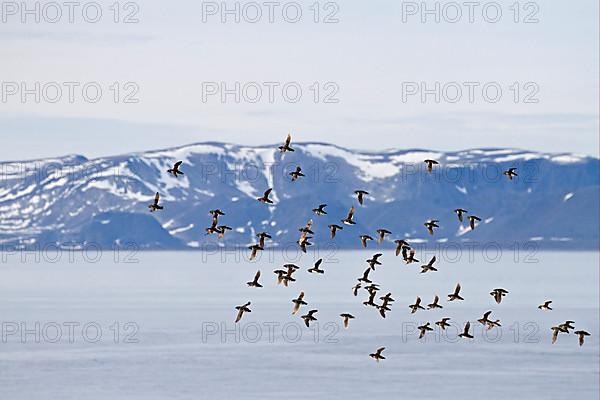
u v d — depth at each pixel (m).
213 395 86.00
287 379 93.00
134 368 98.31
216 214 58.03
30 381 91.81
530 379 93.06
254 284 56.12
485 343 116.94
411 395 86.25
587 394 86.62
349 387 89.38
